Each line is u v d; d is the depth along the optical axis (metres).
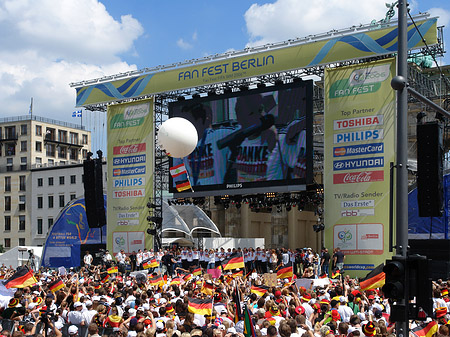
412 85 38.69
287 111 36.25
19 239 97.94
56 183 92.75
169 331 11.36
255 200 40.09
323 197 35.97
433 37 31.72
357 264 32.59
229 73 38.03
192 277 23.58
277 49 36.34
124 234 42.12
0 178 100.88
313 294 16.05
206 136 39.25
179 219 48.62
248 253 39.16
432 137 16.34
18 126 108.50
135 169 42.09
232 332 11.25
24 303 16.72
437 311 13.66
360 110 33.31
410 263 10.37
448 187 35.12
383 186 32.38
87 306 15.08
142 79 41.59
